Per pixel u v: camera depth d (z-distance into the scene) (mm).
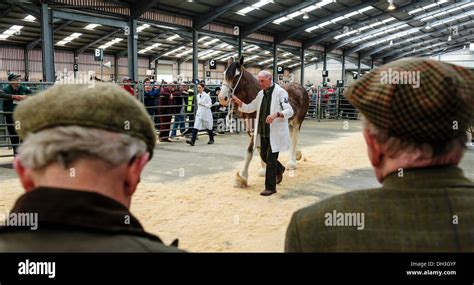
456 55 31547
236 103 4859
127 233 572
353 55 29422
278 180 4996
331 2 17469
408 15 21172
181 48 27000
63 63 23797
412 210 690
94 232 539
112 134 589
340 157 7242
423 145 691
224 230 3398
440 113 654
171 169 6062
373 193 742
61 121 569
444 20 23375
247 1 15797
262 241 3150
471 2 20203
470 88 692
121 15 13398
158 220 3646
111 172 593
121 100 618
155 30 21266
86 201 546
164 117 9695
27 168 586
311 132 11742
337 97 17438
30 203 535
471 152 7664
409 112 665
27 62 22625
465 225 668
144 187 4879
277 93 4406
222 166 6328
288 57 31125
